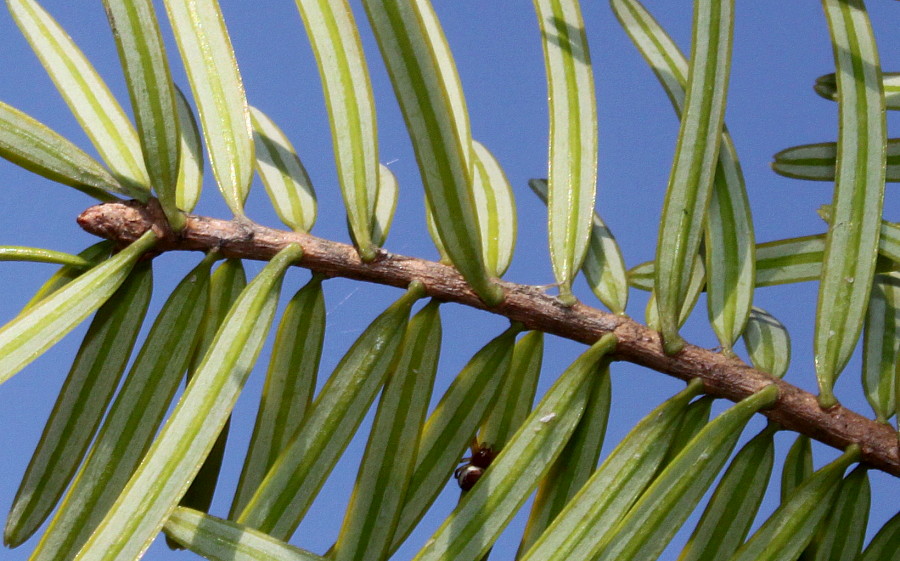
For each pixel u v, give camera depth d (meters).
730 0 0.19
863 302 0.19
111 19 0.19
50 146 0.19
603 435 0.19
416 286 0.19
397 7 0.19
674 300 0.19
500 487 0.19
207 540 0.19
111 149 0.19
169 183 0.19
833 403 0.19
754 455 0.19
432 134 0.19
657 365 0.19
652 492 0.19
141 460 0.19
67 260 0.19
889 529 0.19
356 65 0.19
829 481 0.19
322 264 0.19
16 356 0.19
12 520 0.19
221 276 0.19
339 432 0.19
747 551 0.19
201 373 0.19
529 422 0.19
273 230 0.19
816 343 0.19
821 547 0.19
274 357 0.19
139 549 0.19
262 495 0.19
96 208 0.19
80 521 0.19
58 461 0.19
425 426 0.19
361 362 0.19
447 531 0.19
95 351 0.19
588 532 0.19
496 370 0.19
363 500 0.19
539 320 0.19
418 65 0.19
